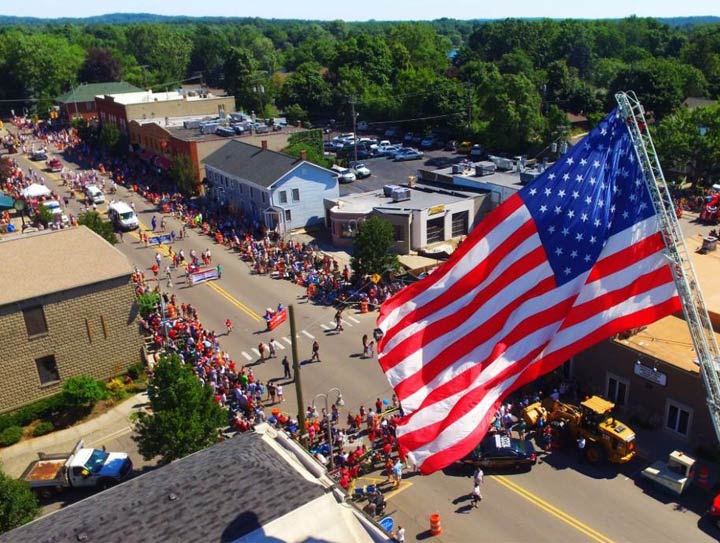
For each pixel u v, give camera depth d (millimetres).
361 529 17625
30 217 74188
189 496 18312
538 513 28453
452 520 28312
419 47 178500
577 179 16094
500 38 186875
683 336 36000
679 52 178500
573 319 15797
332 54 166500
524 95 104500
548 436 32719
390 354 17094
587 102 125125
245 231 70562
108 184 91625
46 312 37938
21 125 140875
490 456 31109
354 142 105875
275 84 153500
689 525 27328
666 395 33531
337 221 65375
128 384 40750
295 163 70188
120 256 41719
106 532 17031
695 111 80062
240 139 86375
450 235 65062
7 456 34562
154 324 47250
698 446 31969
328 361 43344
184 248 66500
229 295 54750
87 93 138000
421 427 15836
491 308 16516
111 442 35344
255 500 18047
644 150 15195
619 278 15664
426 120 120125
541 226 16234
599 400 32406
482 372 16172
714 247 43125
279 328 48344
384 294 51906
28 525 18781
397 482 30922
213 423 30078
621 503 28875
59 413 37969
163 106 106875
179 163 82438
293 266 58906
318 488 18531
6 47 158875
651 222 15359
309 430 34125
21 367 37688
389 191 69125
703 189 78562
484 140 110375
